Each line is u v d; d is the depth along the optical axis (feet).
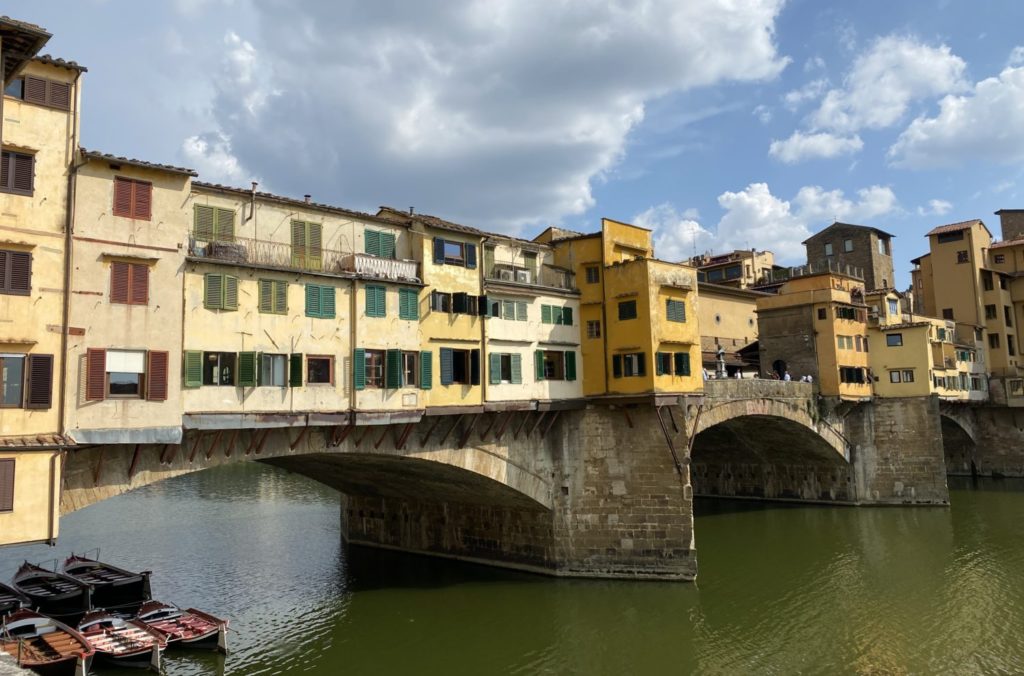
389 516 147.74
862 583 120.67
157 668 84.84
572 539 120.98
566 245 129.29
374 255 100.37
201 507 205.16
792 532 161.99
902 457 189.57
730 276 265.75
